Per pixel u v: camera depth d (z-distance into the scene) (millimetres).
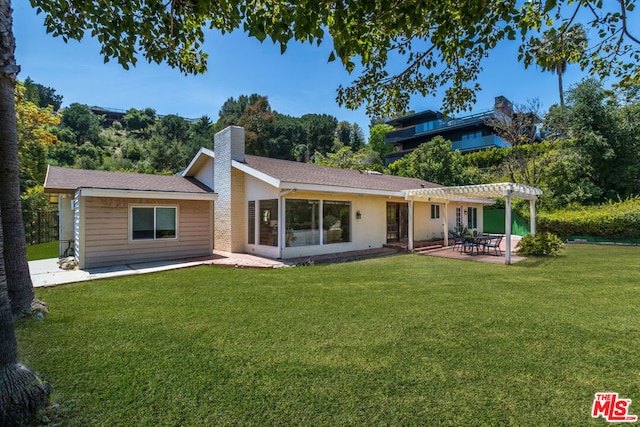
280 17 3070
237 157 11891
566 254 11820
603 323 4480
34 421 2396
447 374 3098
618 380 3000
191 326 4406
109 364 3318
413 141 38406
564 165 19047
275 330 4250
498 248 13312
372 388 2859
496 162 26250
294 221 10680
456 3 3197
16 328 4289
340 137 54562
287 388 2861
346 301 5613
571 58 4668
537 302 5539
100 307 5289
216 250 12648
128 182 11016
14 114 4656
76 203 9625
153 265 9273
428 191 12477
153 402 2658
